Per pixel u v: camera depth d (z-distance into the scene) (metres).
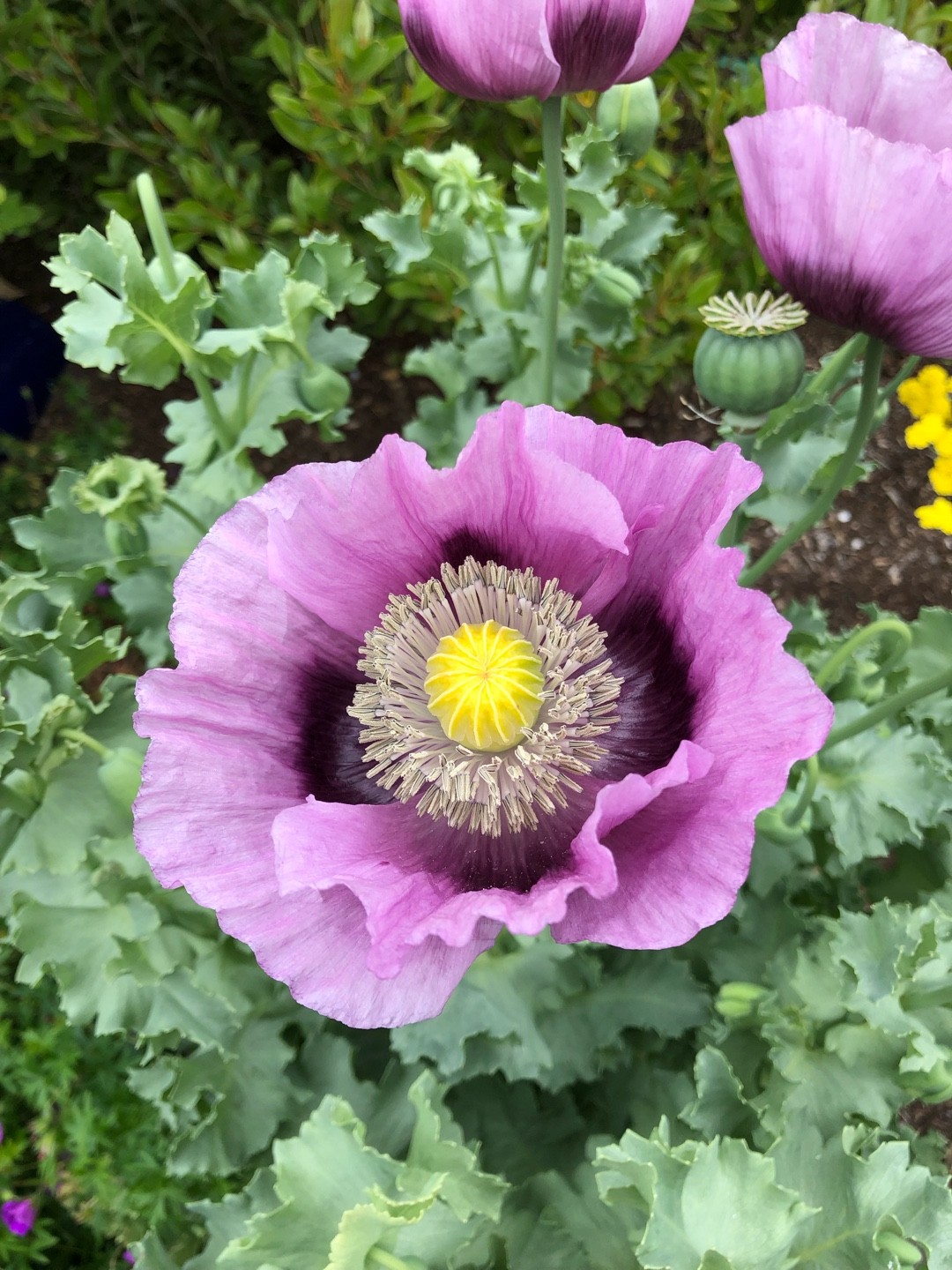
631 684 0.16
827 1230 0.18
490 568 0.16
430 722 0.16
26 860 0.22
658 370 0.40
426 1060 0.23
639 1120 0.23
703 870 0.12
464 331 0.30
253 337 0.23
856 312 0.16
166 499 0.24
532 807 0.16
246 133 0.44
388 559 0.15
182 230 0.39
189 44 0.41
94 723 0.23
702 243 0.36
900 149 0.14
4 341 0.43
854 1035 0.21
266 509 0.14
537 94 0.18
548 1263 0.20
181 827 0.13
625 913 0.12
